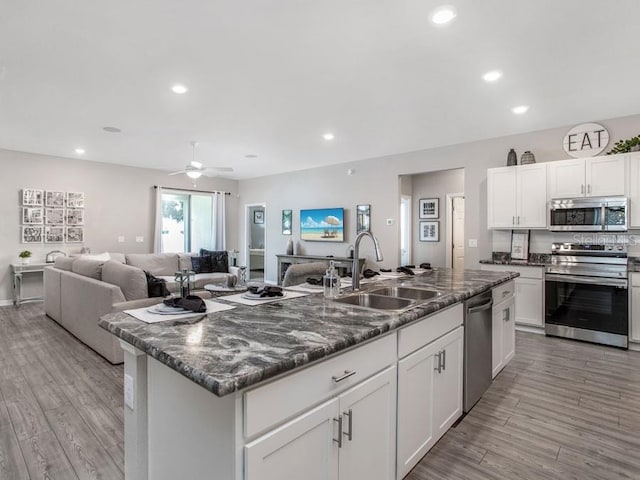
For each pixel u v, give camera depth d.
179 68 2.92
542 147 4.60
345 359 1.35
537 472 1.87
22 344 3.87
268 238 8.21
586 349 3.80
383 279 2.92
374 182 6.32
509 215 4.58
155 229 7.32
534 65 2.87
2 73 2.99
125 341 1.42
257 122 4.30
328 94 3.46
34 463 1.94
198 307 1.72
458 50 2.64
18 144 5.37
